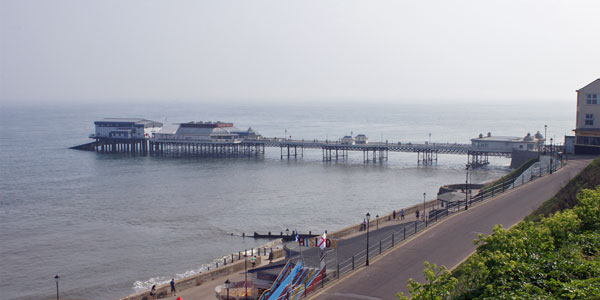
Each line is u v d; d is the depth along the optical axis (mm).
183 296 65312
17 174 163875
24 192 135250
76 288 72375
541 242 32719
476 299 28391
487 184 107000
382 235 64062
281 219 106812
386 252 56312
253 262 75562
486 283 29547
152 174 163500
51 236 96000
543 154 98688
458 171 166500
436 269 48875
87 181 151125
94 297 69250
